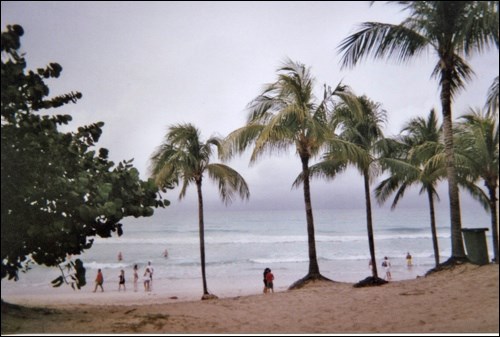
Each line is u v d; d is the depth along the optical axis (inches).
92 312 318.0
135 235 2439.7
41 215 304.0
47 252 330.6
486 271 344.5
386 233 2380.7
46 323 263.1
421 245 1830.7
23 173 289.1
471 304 276.4
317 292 397.1
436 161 509.7
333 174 559.5
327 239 2026.3
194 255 1589.6
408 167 549.3
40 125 288.7
